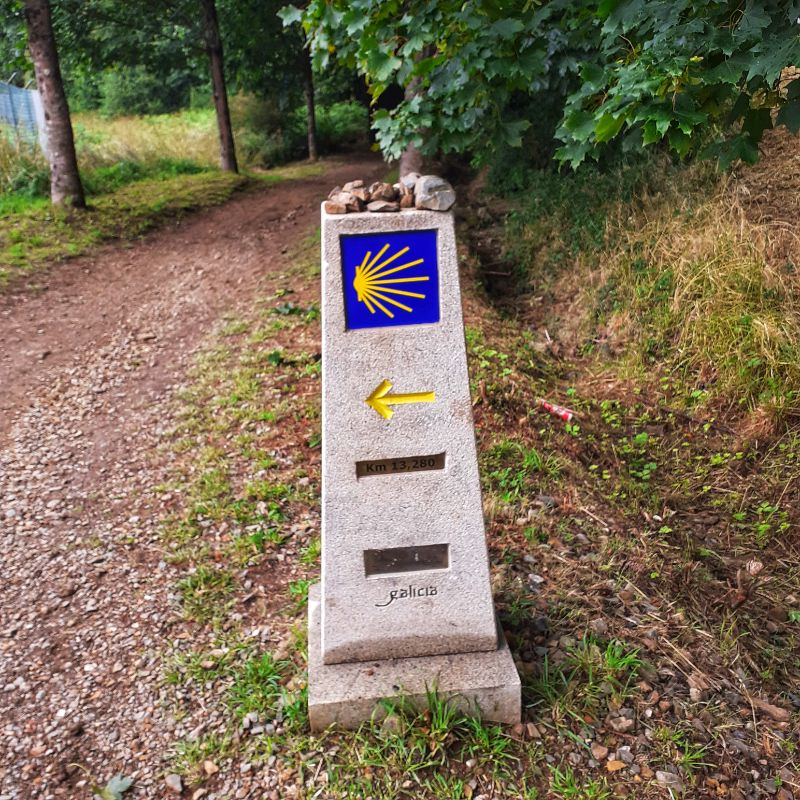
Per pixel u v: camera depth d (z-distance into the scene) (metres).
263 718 2.89
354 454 2.67
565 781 2.59
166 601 3.64
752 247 6.23
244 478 4.62
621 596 3.57
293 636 3.28
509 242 8.98
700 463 5.10
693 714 2.90
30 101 14.88
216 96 16.94
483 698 2.75
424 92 4.50
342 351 2.59
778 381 5.38
